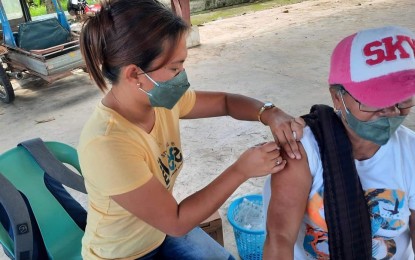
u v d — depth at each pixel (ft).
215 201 3.74
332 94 3.37
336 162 3.40
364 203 3.47
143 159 3.87
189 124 12.13
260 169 3.59
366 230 3.51
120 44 3.47
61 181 5.40
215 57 19.11
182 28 3.57
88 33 3.63
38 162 5.38
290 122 3.69
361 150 3.53
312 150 3.48
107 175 3.65
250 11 29.99
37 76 18.30
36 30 17.42
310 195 3.59
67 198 5.67
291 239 3.54
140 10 3.45
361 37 3.11
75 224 5.49
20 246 4.60
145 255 4.50
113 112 3.82
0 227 4.84
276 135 3.68
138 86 3.69
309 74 15.38
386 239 3.71
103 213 4.09
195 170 9.83
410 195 3.58
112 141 3.67
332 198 3.43
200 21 28.48
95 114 3.90
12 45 17.60
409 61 3.00
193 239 4.83
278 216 3.56
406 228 3.77
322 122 3.50
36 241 5.07
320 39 19.77
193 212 3.74
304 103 13.01
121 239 4.23
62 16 18.43
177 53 3.61
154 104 3.89
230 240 7.36
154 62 3.54
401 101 3.03
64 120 14.42
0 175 4.67
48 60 15.98
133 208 3.75
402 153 3.52
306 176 3.51
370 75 3.01
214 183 3.75
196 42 21.29
